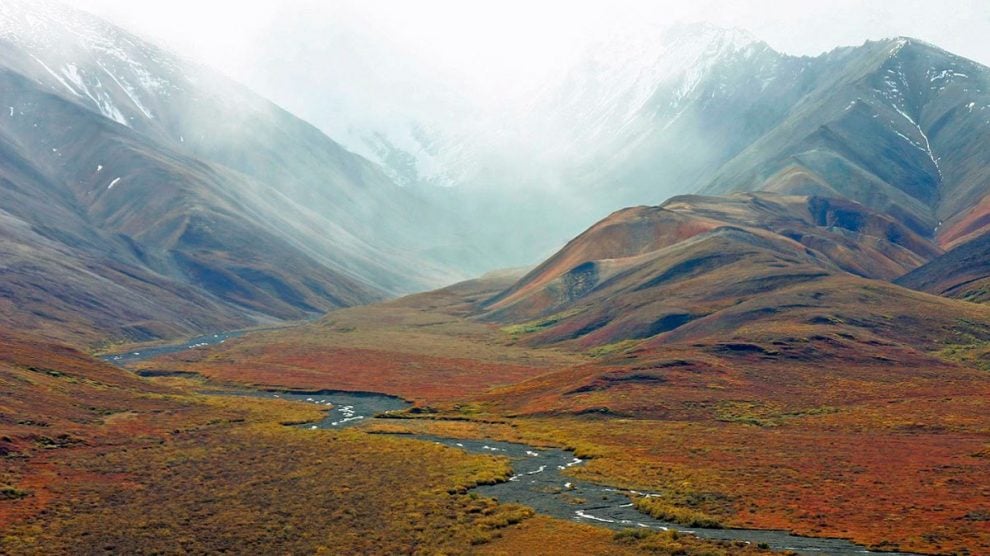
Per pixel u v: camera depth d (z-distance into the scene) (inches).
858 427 6131.9
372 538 3538.4
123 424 6210.6
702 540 3464.6
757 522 3789.4
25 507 3929.6
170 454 5251.0
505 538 3553.2
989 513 3759.8
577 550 3366.1
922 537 3481.8
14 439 5221.5
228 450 5403.5
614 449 5585.6
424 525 3725.4
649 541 3437.5
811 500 4128.9
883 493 4210.1
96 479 4562.0
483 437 6245.1
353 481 4559.5
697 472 4795.8
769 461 5044.3
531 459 5378.9
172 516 3868.1
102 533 3590.1
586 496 4345.5
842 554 3297.2
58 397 6658.5
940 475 4520.2
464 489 4416.8
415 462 5068.9
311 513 3924.7
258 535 3572.8
